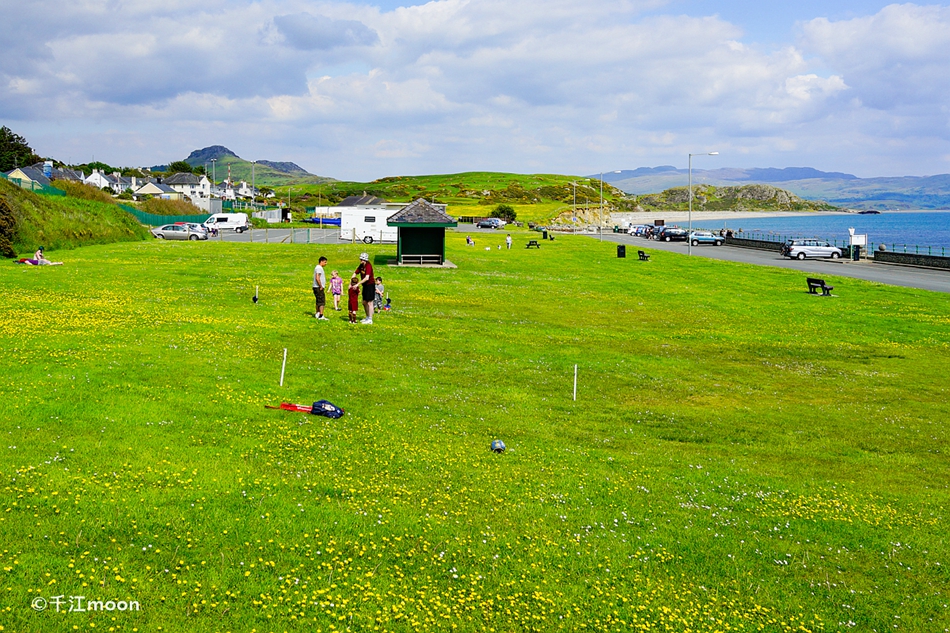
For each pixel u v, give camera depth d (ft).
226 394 63.98
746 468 60.44
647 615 35.73
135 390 61.72
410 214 192.95
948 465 65.10
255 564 35.50
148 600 31.35
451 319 119.44
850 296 176.45
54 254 174.81
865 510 52.80
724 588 39.37
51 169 545.85
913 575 43.09
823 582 41.22
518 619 34.01
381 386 74.18
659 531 45.88
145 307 105.40
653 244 341.82
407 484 48.83
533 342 106.63
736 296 172.04
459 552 39.88
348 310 114.32
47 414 53.11
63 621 29.04
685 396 83.35
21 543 34.19
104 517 37.88
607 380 87.25
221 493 43.01
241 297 123.34
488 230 418.72
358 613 32.68
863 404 85.15
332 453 53.01
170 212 361.51
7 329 80.89
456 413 67.67
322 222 426.10
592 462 57.93
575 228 483.92
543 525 44.78
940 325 143.02
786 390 89.92
